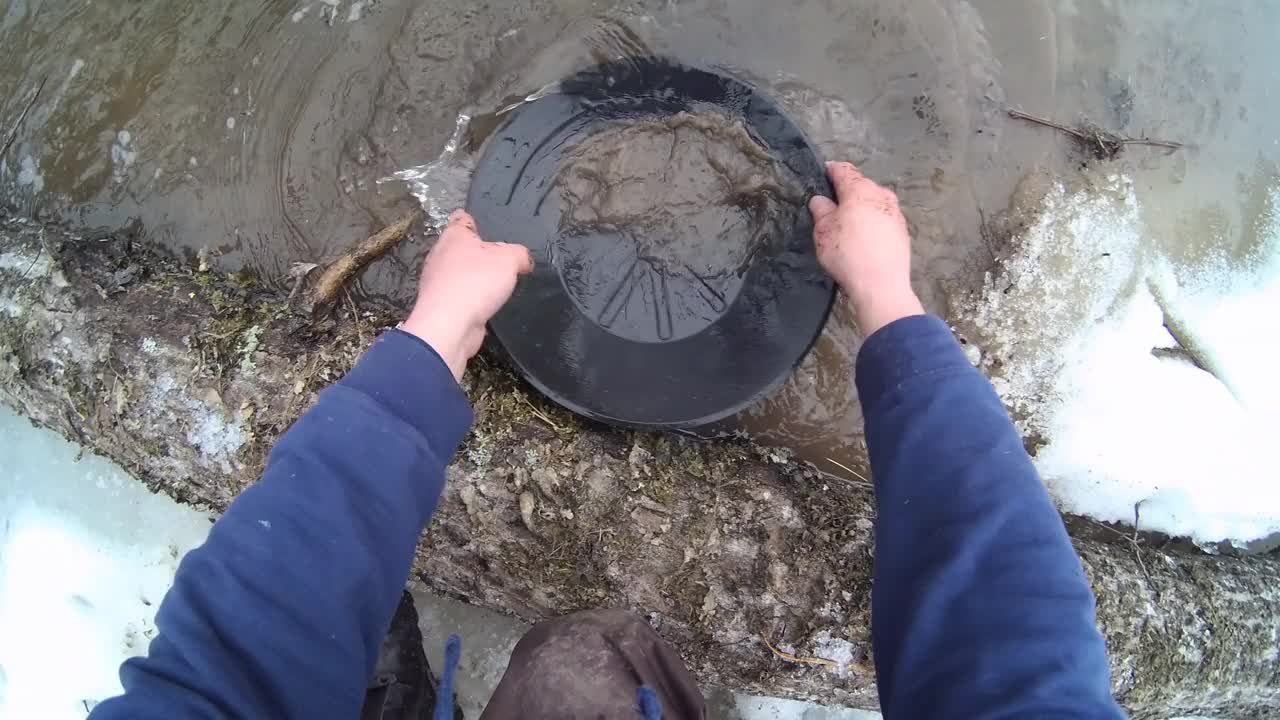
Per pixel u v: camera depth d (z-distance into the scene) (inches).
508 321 33.1
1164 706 34.0
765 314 34.8
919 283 37.6
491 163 34.9
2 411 38.8
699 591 31.6
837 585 31.5
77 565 38.2
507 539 31.6
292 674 19.4
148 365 32.6
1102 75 38.6
